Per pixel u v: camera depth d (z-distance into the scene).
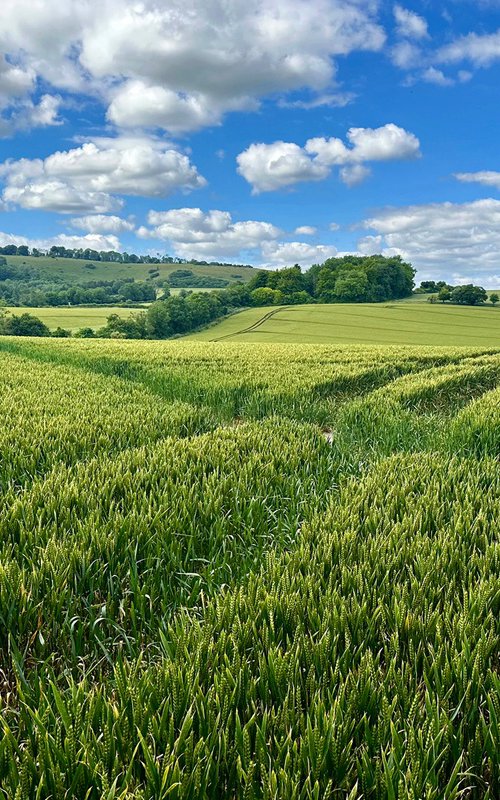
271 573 3.47
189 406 10.63
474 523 4.32
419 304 123.81
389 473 5.87
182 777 1.88
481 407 10.30
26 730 2.26
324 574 3.59
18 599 3.24
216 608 3.11
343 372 15.97
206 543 4.39
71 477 5.52
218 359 21.61
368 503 5.02
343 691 2.24
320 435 8.17
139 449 6.73
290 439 7.68
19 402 10.03
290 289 139.00
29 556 3.89
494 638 2.73
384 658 2.72
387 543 3.90
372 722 2.26
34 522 4.33
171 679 2.38
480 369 17.09
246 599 3.10
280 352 25.81
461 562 3.63
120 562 3.90
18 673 2.63
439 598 3.17
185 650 2.56
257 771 2.02
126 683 2.38
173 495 4.82
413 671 2.58
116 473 5.41
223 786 2.02
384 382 16.91
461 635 2.70
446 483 5.43
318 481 5.95
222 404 12.61
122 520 4.19
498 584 3.26
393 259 142.12
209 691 2.23
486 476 5.82
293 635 2.84
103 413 9.34
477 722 2.24
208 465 6.13
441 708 2.25
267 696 2.38
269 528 4.92
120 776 2.00
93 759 1.97
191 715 2.10
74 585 3.54
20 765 2.02
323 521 4.47
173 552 3.96
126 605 3.55
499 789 2.07
